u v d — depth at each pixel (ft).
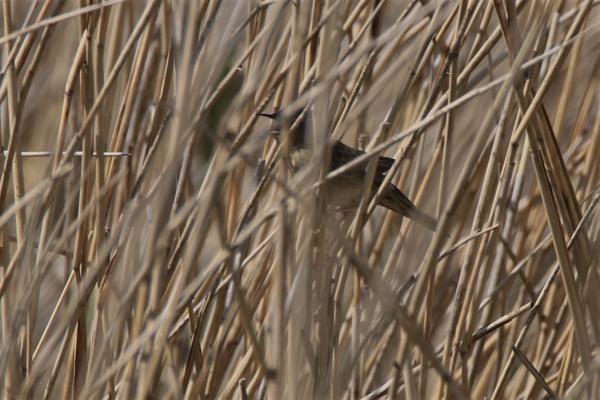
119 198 30.76
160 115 30.66
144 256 27.32
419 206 33.40
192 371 29.58
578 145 35.99
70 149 27.22
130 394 26.27
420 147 34.53
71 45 43.86
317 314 25.77
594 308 27.27
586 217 27.22
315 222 23.85
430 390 31.96
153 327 22.90
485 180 28.48
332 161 34.19
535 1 30.81
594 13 40.47
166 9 32.01
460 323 28.89
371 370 31.01
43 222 29.27
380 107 36.68
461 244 27.86
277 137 30.78
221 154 23.18
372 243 33.60
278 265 21.89
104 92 27.17
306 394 24.12
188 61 22.18
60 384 33.65
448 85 30.55
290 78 24.90
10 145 29.14
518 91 26.71
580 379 26.55
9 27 29.55
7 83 29.01
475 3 28.17
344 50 32.91
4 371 24.84
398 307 22.99
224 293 29.09
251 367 31.32
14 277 28.32
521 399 32.09
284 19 32.22
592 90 35.94
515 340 33.12
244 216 28.53
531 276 33.86
